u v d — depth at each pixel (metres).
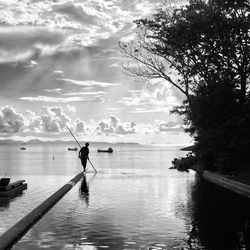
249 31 29.50
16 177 27.84
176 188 20.47
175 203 15.24
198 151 30.23
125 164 57.69
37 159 89.06
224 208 14.09
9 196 17.52
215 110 27.75
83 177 27.31
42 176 28.92
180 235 9.92
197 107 28.16
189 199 16.38
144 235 9.93
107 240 9.39
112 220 11.76
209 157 29.23
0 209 14.23
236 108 28.00
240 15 30.09
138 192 18.73
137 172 32.75
